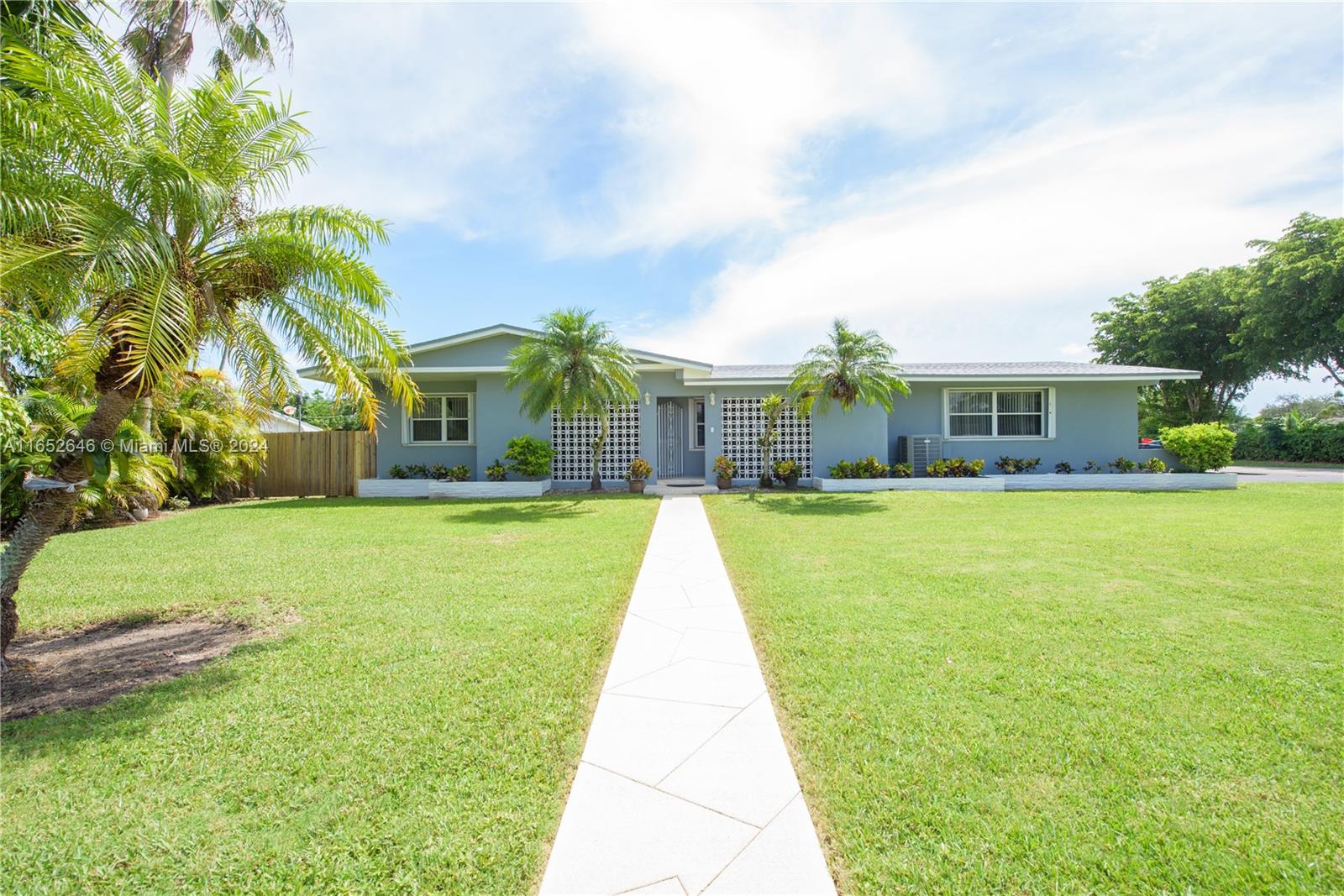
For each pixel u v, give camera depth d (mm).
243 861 2289
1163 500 12953
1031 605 5344
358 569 7074
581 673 4000
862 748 3018
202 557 7840
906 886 2133
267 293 5402
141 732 3271
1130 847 2297
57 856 2330
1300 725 3180
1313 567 6707
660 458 19375
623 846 2344
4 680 4074
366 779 2805
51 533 4742
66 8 4988
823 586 6070
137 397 4688
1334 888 2094
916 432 17766
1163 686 3666
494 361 16516
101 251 3867
